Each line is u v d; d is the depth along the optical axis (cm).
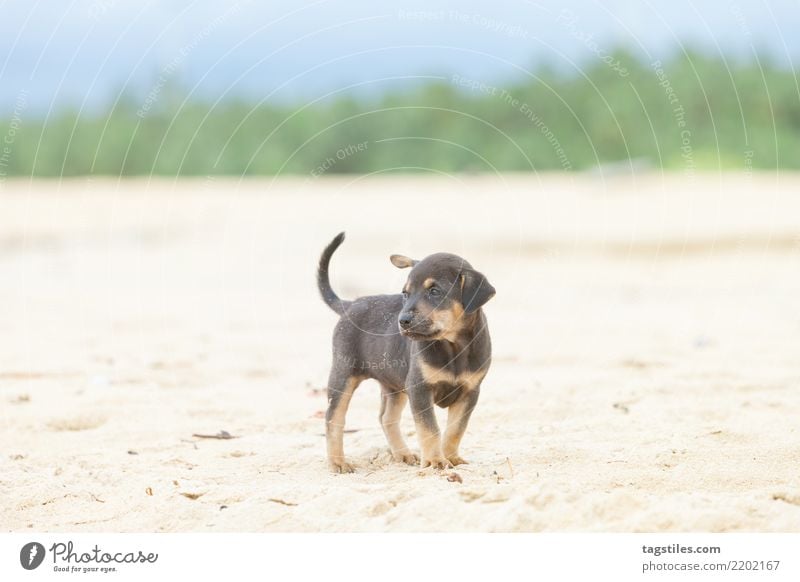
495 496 750
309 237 3256
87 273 2694
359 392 1231
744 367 1362
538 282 2434
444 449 875
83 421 1112
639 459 880
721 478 822
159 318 1933
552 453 907
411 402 853
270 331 1773
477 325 854
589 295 2239
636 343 1595
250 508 762
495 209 3644
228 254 3006
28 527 765
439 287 825
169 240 3362
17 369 1404
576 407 1121
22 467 924
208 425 1084
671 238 2905
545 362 1438
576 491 757
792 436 962
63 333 1748
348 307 906
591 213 3431
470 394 870
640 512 721
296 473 882
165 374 1369
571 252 2819
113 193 4662
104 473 888
